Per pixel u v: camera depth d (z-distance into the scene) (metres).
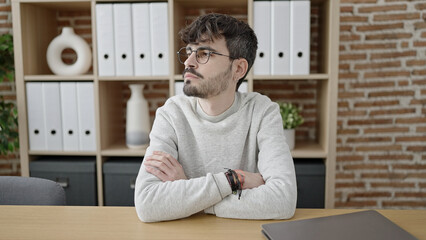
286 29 2.27
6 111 2.69
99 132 2.43
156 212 1.05
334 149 2.31
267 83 2.84
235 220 1.06
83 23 2.87
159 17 2.34
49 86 2.43
